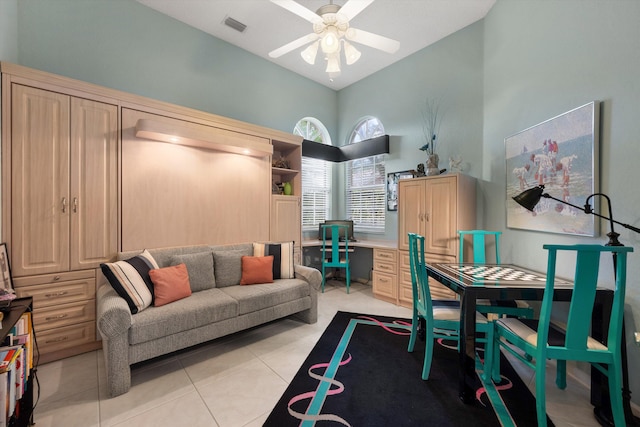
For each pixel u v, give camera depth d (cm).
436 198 329
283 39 377
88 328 242
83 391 186
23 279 214
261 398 179
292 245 331
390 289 376
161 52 326
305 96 482
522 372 211
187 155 301
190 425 156
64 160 231
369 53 417
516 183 275
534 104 253
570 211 208
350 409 168
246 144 318
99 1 286
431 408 170
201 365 218
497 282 192
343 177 525
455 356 234
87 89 241
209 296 250
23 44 246
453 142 371
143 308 212
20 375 138
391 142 450
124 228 260
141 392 185
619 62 175
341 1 310
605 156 183
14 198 211
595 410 163
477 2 315
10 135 209
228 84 384
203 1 310
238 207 342
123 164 260
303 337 269
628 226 155
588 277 140
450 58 373
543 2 241
